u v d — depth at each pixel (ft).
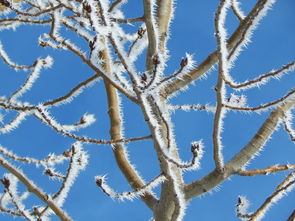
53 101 13.39
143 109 10.44
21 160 13.28
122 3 14.65
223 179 12.28
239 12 12.87
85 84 13.39
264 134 12.09
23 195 15.05
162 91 13.38
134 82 10.14
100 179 11.54
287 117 12.12
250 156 12.16
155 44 13.08
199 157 10.47
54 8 11.19
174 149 12.28
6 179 11.91
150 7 12.63
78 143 11.88
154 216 13.25
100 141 11.50
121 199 11.60
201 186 12.44
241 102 12.84
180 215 11.53
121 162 14.49
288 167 12.30
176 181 11.50
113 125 15.20
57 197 11.94
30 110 11.56
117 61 14.60
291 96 10.21
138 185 14.02
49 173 12.62
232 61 10.50
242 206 12.53
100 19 10.21
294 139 12.20
